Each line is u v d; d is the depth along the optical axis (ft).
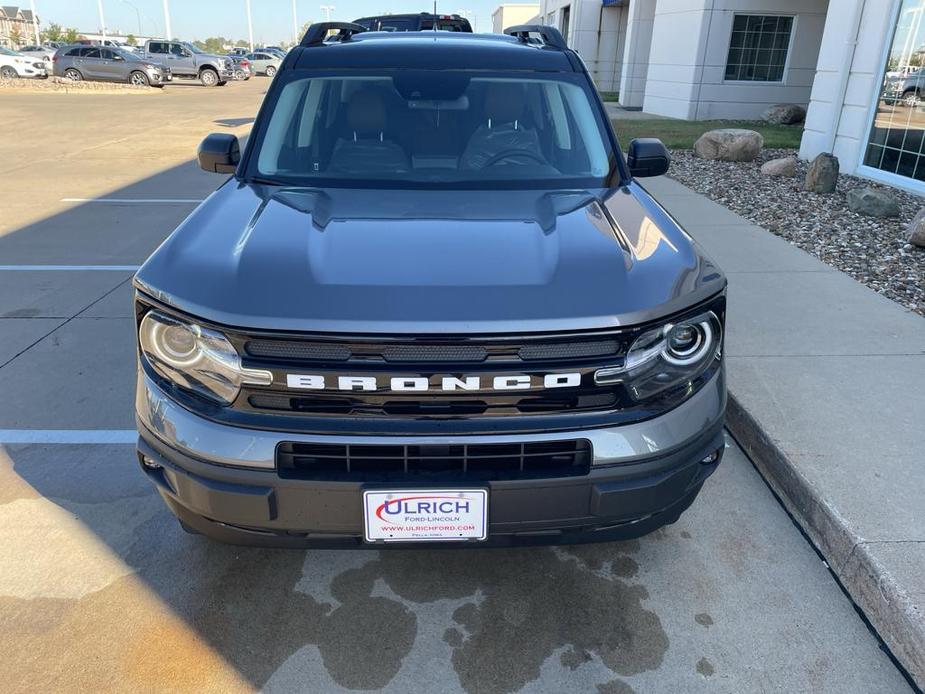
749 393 11.94
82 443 11.37
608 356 6.61
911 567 7.96
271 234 7.81
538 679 7.29
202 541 9.18
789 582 8.63
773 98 58.44
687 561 8.97
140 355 7.29
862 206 24.68
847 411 11.37
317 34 12.44
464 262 7.22
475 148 10.73
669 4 60.49
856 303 16.30
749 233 22.57
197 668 7.34
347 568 8.82
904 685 7.24
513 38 13.61
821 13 56.13
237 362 6.53
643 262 7.42
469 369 6.42
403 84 11.28
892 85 30.32
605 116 11.32
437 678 7.29
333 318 6.36
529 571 8.79
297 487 6.61
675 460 7.04
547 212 8.80
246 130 51.93
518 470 6.75
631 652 7.61
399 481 6.60
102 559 8.84
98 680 7.16
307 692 7.11
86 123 55.88
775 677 7.32
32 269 19.99
